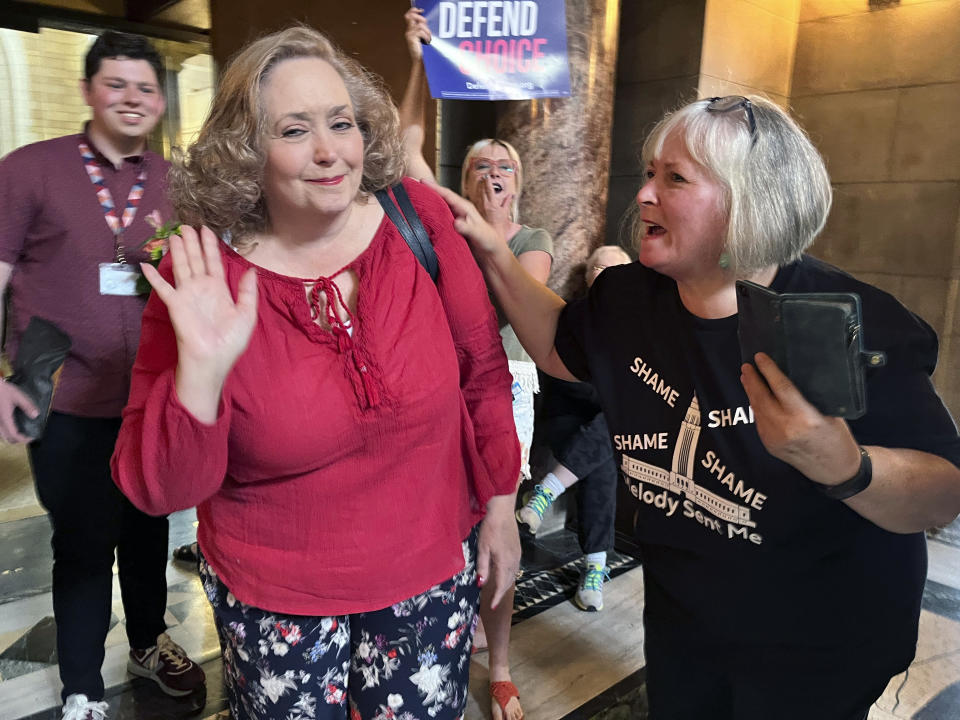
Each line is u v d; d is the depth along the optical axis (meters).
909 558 1.18
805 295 0.81
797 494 1.10
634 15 3.21
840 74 3.47
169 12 4.16
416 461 1.15
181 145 1.15
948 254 3.30
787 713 1.24
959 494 0.99
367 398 1.07
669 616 1.33
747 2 3.22
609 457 2.71
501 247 1.41
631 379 1.28
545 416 2.83
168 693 2.12
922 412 1.01
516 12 1.87
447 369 1.17
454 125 3.34
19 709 2.06
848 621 1.18
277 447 1.05
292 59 1.04
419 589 1.17
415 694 1.22
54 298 1.80
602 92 2.72
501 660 2.10
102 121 1.76
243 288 0.97
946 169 3.25
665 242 1.11
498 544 1.38
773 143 1.01
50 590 2.71
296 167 1.02
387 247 1.17
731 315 1.13
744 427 1.12
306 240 1.12
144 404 1.05
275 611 1.12
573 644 2.46
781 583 1.17
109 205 1.81
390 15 3.40
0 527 3.21
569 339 1.40
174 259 0.96
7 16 4.11
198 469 0.98
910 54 3.27
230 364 0.96
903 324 1.04
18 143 4.75
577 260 2.78
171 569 2.88
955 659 2.38
